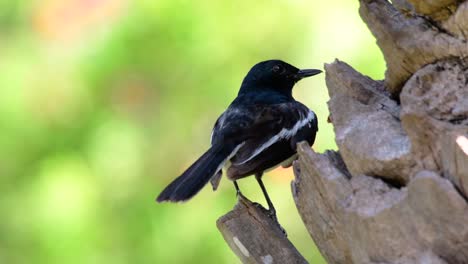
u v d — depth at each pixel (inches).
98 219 476.7
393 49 252.5
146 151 489.1
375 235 220.5
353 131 242.5
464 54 238.4
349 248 235.9
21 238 479.2
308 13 470.9
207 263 478.3
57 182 475.5
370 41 457.4
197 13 481.1
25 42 498.9
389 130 238.1
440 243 212.5
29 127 490.3
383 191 226.5
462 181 209.3
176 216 481.1
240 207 290.4
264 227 282.4
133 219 481.1
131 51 485.4
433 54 243.9
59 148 490.0
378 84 264.5
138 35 484.1
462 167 207.6
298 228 480.4
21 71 494.3
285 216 480.4
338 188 232.8
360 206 225.3
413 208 213.0
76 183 476.7
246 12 479.2
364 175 233.1
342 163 251.8
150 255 478.3
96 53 487.8
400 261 218.1
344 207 230.2
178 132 490.0
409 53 248.5
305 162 241.6
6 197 483.5
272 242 278.8
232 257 477.1
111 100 493.4
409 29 250.2
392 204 217.0
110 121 490.0
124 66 486.6
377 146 233.9
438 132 219.1
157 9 482.0
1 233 481.1
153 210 482.6
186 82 488.1
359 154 234.7
